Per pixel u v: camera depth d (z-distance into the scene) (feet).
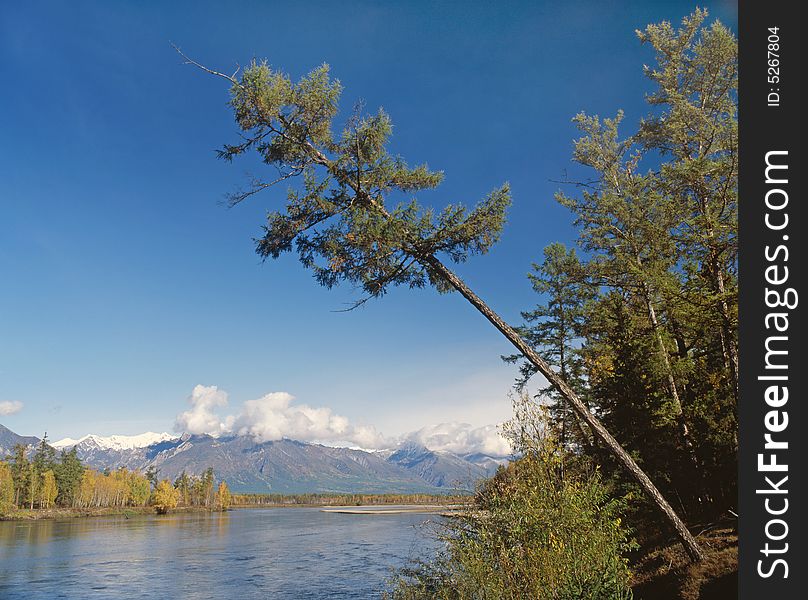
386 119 51.98
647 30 81.41
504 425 35.04
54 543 207.00
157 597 101.30
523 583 28.91
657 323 83.61
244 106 50.65
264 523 346.54
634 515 65.62
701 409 72.79
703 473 68.18
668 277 71.61
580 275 83.56
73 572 132.16
